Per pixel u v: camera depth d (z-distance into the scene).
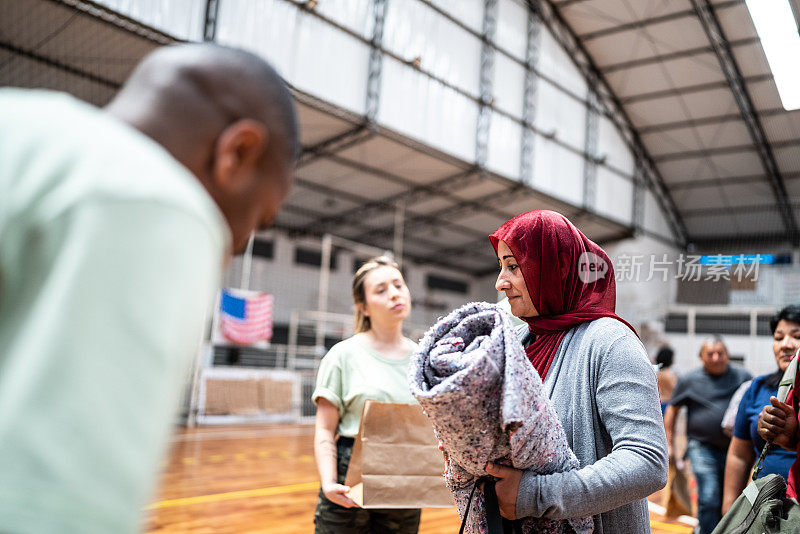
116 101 0.47
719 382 3.36
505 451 0.96
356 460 1.72
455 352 0.96
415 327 21.11
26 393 0.30
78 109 0.41
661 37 15.04
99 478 0.30
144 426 0.32
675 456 4.14
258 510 4.41
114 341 0.32
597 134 17.09
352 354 1.96
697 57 15.03
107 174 0.36
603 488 0.96
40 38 9.02
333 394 1.90
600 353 1.12
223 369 11.26
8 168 0.36
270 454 7.44
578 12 15.48
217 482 5.42
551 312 1.25
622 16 15.00
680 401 3.44
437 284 22.42
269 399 11.67
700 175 18.20
